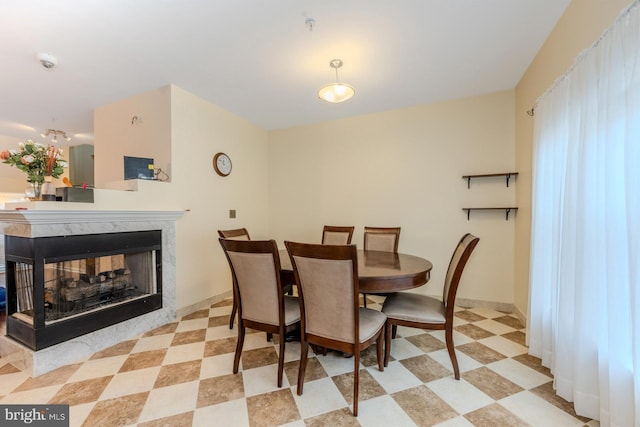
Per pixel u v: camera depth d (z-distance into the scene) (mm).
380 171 3709
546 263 2016
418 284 1972
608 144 1291
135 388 1771
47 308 2078
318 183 4113
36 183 2092
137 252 2590
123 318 2451
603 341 1396
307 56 2393
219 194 3539
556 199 1883
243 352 2244
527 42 2211
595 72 1433
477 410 1566
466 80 2850
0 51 2264
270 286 1773
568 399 1624
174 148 2943
